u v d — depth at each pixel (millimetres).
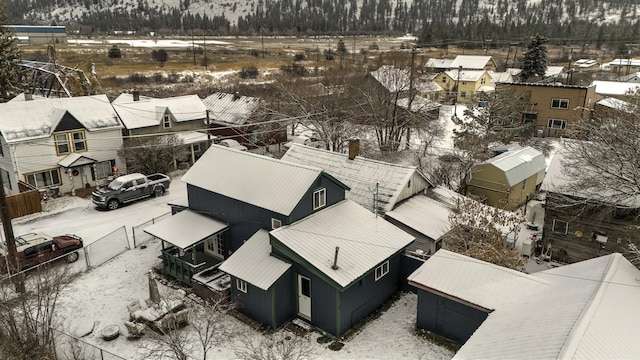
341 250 20750
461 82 83812
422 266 20203
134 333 19156
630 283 16609
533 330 14641
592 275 17172
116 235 29047
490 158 36812
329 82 57562
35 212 32875
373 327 20469
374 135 50594
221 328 19906
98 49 118812
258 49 133125
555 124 54906
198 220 25188
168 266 24406
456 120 49844
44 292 18672
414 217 26469
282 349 18469
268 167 24203
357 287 20203
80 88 55094
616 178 22922
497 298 17719
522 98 53125
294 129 56219
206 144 45062
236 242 24531
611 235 24859
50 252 24859
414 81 50219
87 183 37500
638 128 22625
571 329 13641
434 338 19453
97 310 21516
